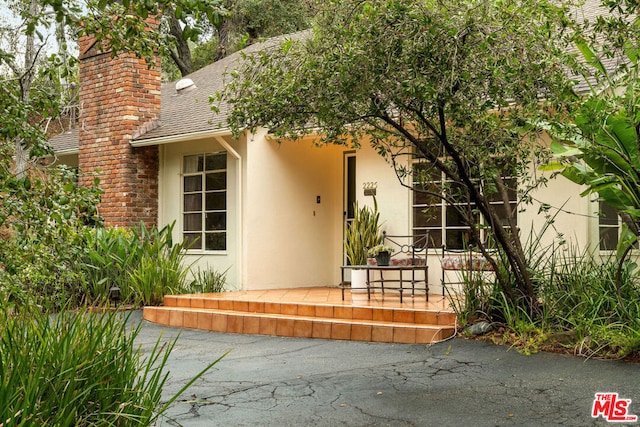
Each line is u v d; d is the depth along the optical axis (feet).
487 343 24.71
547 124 22.20
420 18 19.74
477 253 32.04
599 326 23.03
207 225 45.60
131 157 47.21
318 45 21.38
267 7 81.61
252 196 41.68
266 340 29.22
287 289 42.01
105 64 48.37
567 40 22.38
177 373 22.66
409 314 28.50
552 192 32.01
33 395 10.35
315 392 19.69
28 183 13.53
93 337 12.53
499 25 20.17
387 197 38.83
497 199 34.17
